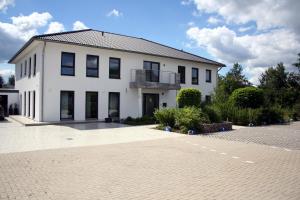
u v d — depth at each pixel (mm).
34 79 20547
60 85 19375
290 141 12141
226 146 10727
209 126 15023
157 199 5125
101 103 21297
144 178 6414
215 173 6918
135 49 23156
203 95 28734
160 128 15742
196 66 28109
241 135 13891
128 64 22828
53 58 19109
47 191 5441
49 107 18938
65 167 7238
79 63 20219
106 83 21547
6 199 4988
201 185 5980
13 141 11289
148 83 22609
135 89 23234
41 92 18672
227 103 21094
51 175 6512
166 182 6152
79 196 5203
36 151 9273
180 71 26703
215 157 8734
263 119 20406
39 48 19234
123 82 22516
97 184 5926
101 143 11039
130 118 20641
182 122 14672
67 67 19797
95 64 21125
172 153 9250
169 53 26016
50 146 10242
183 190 5641
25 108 23906
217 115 16625
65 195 5242
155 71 23672
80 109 20281
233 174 6855
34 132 14148
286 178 6551
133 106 23125
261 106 21000
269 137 13297
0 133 13703
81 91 20312
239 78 43531
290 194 5477
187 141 11773
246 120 19297
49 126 17016
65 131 14656
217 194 5434
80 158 8289
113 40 24062
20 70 26781
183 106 18078
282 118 22016
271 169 7375
